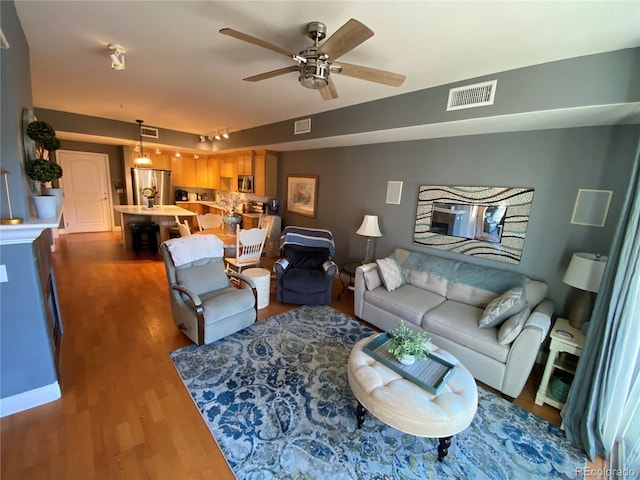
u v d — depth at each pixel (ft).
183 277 9.51
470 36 6.02
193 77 9.53
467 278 9.87
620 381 5.62
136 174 23.00
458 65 7.34
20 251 5.71
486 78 7.72
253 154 19.67
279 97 11.07
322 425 6.30
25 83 6.97
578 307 7.37
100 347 8.60
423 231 11.75
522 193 9.04
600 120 7.23
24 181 6.03
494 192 9.62
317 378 7.77
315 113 12.95
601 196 7.73
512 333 7.26
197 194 27.55
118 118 16.96
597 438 5.92
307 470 5.31
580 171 8.02
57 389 6.52
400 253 12.13
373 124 10.59
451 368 6.40
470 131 9.63
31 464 5.10
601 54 6.10
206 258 10.25
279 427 6.17
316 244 13.69
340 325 10.68
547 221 8.66
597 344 5.92
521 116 7.40
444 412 5.20
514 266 9.43
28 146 6.69
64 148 21.77
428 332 8.89
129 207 19.31
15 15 5.82
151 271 15.28
